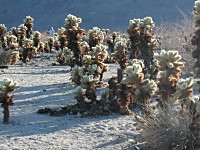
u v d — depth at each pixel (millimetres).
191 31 20141
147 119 8766
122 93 11555
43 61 27234
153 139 8305
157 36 26531
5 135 9844
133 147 8695
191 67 17359
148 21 17922
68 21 19219
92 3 117312
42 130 10266
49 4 124688
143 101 9461
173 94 8844
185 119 8195
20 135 9844
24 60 26078
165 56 9055
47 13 114062
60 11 113688
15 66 24078
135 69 9500
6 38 29062
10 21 109688
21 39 30859
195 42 9898
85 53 20344
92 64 16312
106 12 103188
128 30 18344
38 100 14086
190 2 97375
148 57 17000
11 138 9594
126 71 9531
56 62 25797
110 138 9398
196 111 8266
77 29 19219
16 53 25016
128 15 96438
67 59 20531
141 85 9484
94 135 9734
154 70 15047
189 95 8773
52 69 22453
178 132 8141
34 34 30812
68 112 12016
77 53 19281
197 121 8148
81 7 114438
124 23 86188
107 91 12906
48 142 9266
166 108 8633
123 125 10469
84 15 102812
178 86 8797
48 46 33219
